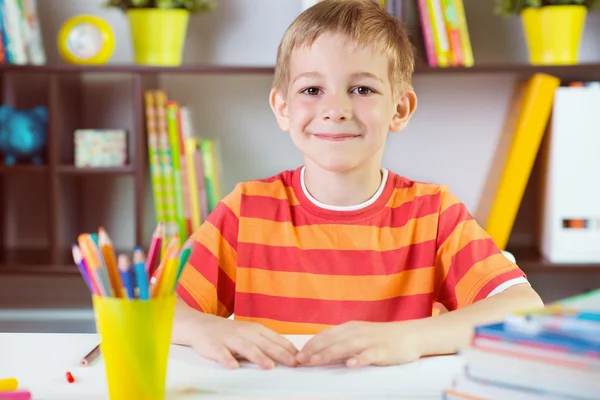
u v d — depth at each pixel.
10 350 0.87
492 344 0.55
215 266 1.18
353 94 1.13
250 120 2.22
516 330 0.55
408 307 1.16
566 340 0.52
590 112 1.94
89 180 2.24
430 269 1.17
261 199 1.23
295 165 2.23
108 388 0.68
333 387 0.75
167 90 2.21
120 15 2.19
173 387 0.74
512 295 1.02
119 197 2.24
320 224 1.20
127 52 2.20
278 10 2.18
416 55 2.01
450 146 2.22
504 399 0.55
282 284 1.18
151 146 2.00
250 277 1.19
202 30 2.18
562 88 1.95
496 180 2.02
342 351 0.82
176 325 0.91
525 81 2.04
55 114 1.97
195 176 2.01
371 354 0.82
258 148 2.23
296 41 1.14
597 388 0.50
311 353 0.82
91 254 0.66
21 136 2.00
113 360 0.66
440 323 0.90
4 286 2.24
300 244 1.19
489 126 2.21
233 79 2.21
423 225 1.19
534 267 1.95
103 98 2.21
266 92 2.21
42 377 0.77
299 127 1.14
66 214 2.08
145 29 1.97
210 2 2.16
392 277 1.16
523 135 1.94
